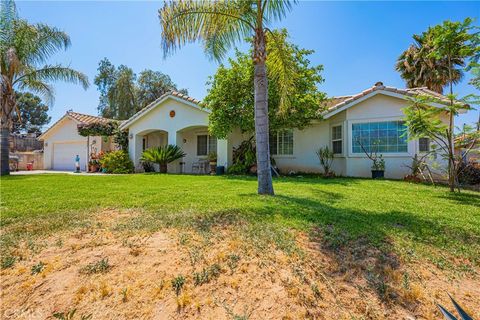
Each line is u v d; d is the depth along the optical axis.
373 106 11.77
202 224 3.83
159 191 7.08
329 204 5.22
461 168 9.25
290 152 14.75
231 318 1.96
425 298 2.18
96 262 2.71
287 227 3.68
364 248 3.02
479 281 2.46
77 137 21.09
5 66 13.51
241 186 8.12
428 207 5.05
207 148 17.27
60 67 14.84
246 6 6.04
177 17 5.71
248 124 12.27
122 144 18.42
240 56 12.42
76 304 2.15
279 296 2.18
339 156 13.04
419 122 7.45
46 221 4.07
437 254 2.92
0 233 3.52
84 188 7.80
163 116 16.33
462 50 6.59
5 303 2.19
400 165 11.16
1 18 13.17
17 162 21.06
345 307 2.07
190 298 2.18
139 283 2.37
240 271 2.54
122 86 30.06
